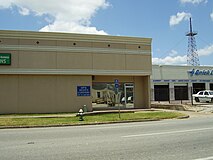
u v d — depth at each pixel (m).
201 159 7.14
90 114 22.48
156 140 10.16
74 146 9.15
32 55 25.16
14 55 24.72
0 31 24.47
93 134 12.13
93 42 27.05
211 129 13.30
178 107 29.62
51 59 25.62
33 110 25.20
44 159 7.34
